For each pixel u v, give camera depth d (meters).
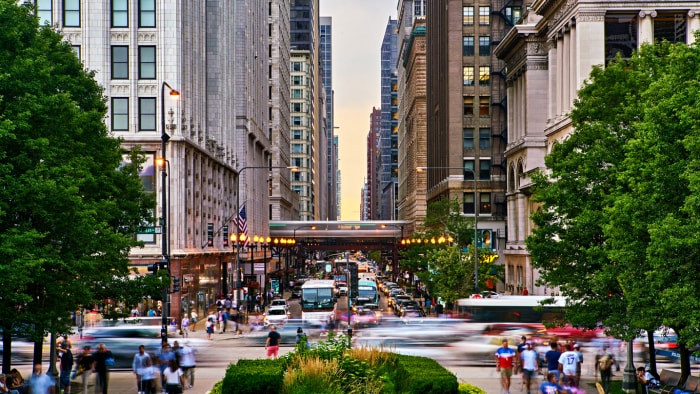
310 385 20.73
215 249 75.12
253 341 48.66
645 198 23.72
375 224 135.50
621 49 60.19
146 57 60.03
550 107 70.62
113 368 37.56
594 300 29.92
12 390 23.14
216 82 79.38
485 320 43.22
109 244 29.17
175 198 59.44
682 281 22.31
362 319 57.53
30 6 27.92
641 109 28.20
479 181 109.81
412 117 176.12
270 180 142.25
